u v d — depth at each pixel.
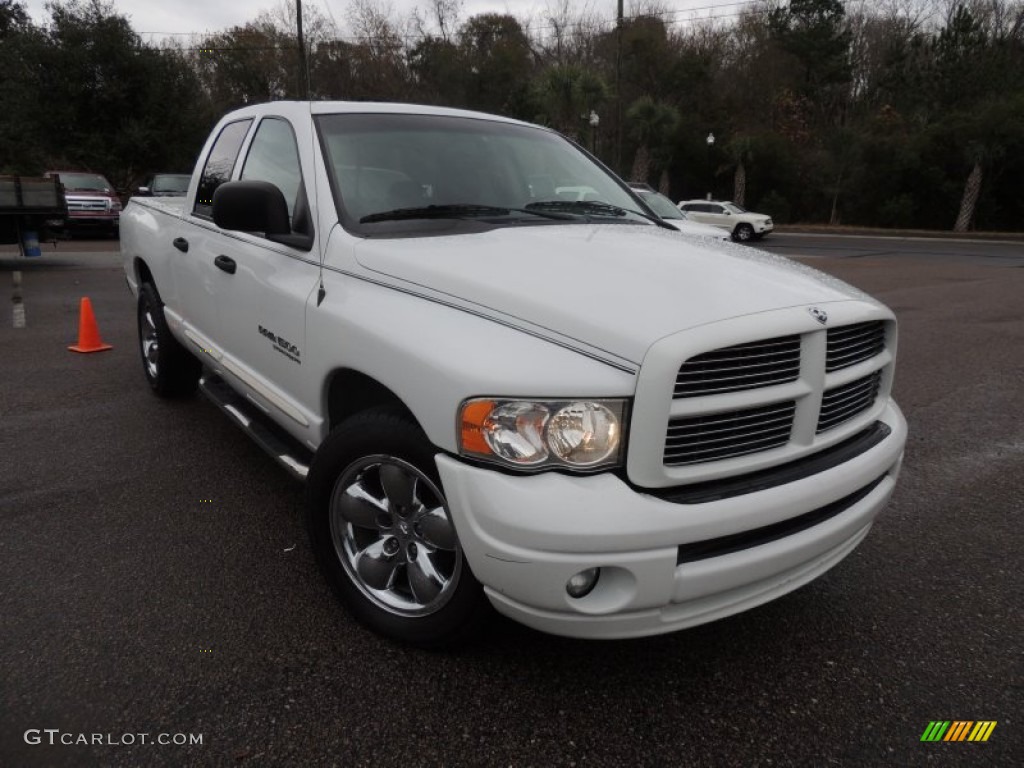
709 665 2.63
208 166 4.31
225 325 3.80
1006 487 4.23
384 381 2.45
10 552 3.29
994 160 33.72
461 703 2.40
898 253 22.64
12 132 17.78
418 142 3.48
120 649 2.63
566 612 2.14
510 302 2.30
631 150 40.34
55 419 5.06
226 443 4.64
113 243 20.22
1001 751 2.26
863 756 2.23
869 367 2.64
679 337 2.08
